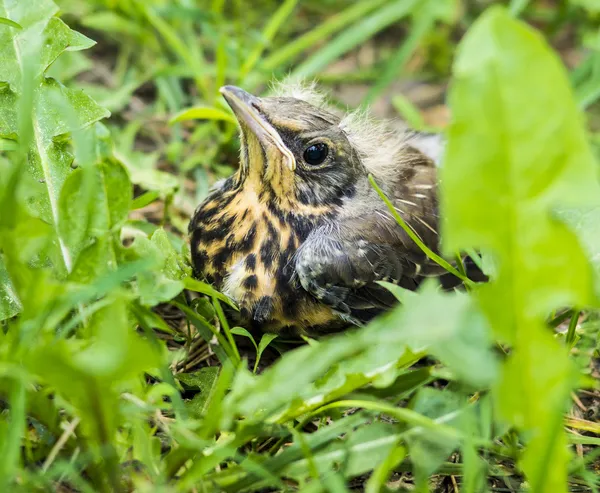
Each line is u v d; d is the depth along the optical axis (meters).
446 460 6.93
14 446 5.03
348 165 8.71
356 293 8.64
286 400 5.77
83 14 12.84
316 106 9.14
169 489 5.48
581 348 7.71
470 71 4.82
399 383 6.48
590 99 11.84
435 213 9.48
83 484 5.39
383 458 6.03
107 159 6.58
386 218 8.93
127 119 12.12
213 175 11.38
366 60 14.52
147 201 8.91
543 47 4.77
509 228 4.99
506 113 4.84
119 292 5.49
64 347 4.93
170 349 8.38
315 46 14.44
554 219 4.94
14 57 7.78
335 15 15.00
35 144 7.57
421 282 9.14
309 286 8.34
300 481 5.95
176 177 11.16
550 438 5.16
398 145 10.08
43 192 7.46
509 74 4.79
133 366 5.00
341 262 8.47
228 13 14.40
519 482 6.82
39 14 7.88
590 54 13.02
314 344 5.70
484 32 4.80
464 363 4.92
